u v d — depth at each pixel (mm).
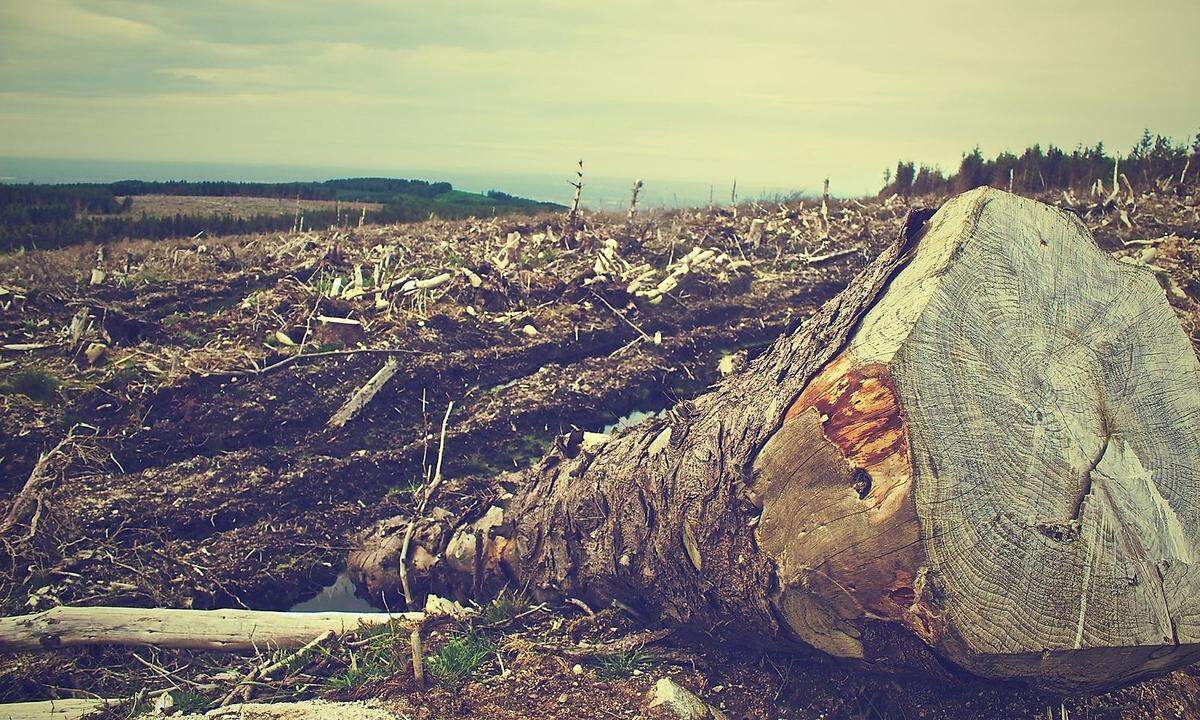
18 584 7648
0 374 10414
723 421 5797
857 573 4594
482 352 12461
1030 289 4676
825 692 5684
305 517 9055
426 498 9188
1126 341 4910
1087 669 4633
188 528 8680
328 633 6664
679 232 18766
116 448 9531
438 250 17391
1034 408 4512
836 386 4672
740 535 5348
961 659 4402
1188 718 5730
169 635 6848
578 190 19469
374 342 11945
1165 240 15414
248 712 5652
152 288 14102
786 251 18219
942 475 4250
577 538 6715
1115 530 4461
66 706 6098
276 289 13727
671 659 6074
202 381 10508
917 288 4570
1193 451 4902
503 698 5664
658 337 13531
